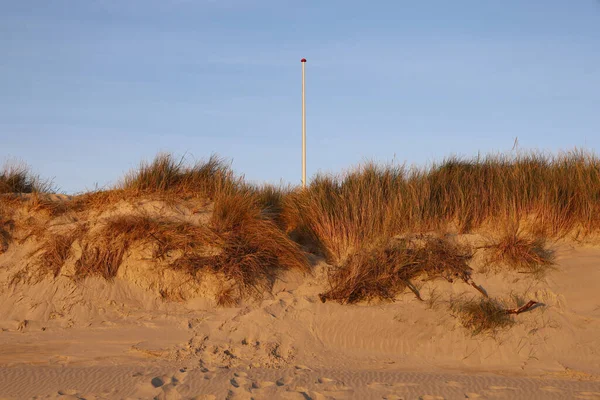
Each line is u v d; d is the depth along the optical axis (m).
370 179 11.53
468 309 8.65
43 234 10.66
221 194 10.88
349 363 8.00
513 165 11.95
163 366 7.59
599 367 7.79
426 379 7.20
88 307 9.38
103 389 6.69
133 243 10.05
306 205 11.30
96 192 11.73
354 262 9.84
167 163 11.97
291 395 6.51
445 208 10.93
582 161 11.68
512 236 9.93
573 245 10.30
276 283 9.90
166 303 9.55
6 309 9.45
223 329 8.73
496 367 7.90
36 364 7.71
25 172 12.58
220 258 9.80
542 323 8.56
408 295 9.36
